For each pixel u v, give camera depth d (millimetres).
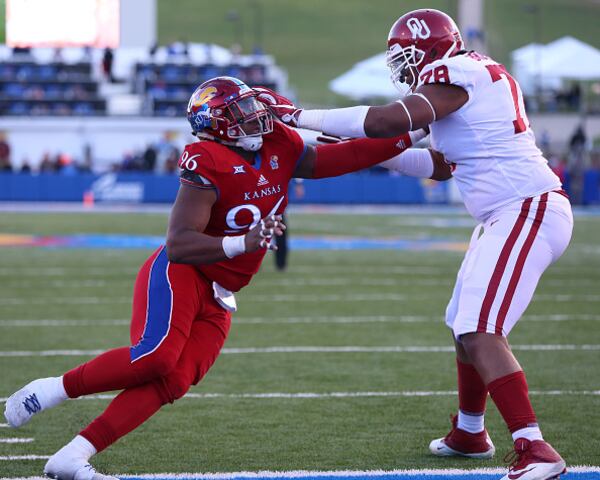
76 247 55031
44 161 98938
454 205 98312
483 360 13719
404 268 45750
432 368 23484
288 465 15570
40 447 16750
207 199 13719
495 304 13805
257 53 127000
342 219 79000
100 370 13656
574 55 118625
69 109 112500
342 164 15000
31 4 58375
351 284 39875
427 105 13906
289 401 20156
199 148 13781
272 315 31953
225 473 15078
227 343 27000
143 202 97125
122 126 106625
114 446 16797
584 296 36812
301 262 48125
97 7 59469
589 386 21500
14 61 116250
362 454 16234
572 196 98875
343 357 24875
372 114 13773
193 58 120688
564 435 17312
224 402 20078
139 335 13812
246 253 13914
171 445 16859
